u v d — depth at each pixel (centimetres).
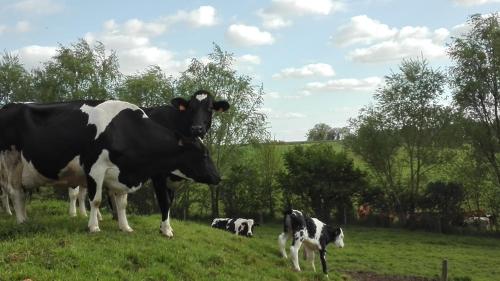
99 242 999
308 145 4697
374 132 4256
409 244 3173
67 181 1152
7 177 1162
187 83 4081
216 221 2605
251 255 1348
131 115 1127
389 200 4197
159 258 994
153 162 1128
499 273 2345
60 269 820
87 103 1129
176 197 4356
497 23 3653
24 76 4425
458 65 3781
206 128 1280
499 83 3678
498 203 3847
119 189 1115
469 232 3722
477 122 3794
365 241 3259
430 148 4116
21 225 1078
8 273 764
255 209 4478
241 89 4100
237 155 4325
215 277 1010
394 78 4241
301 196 4359
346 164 4219
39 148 1103
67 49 4138
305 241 1538
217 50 4119
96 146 1077
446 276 1941
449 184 3888
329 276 1594
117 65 4238
